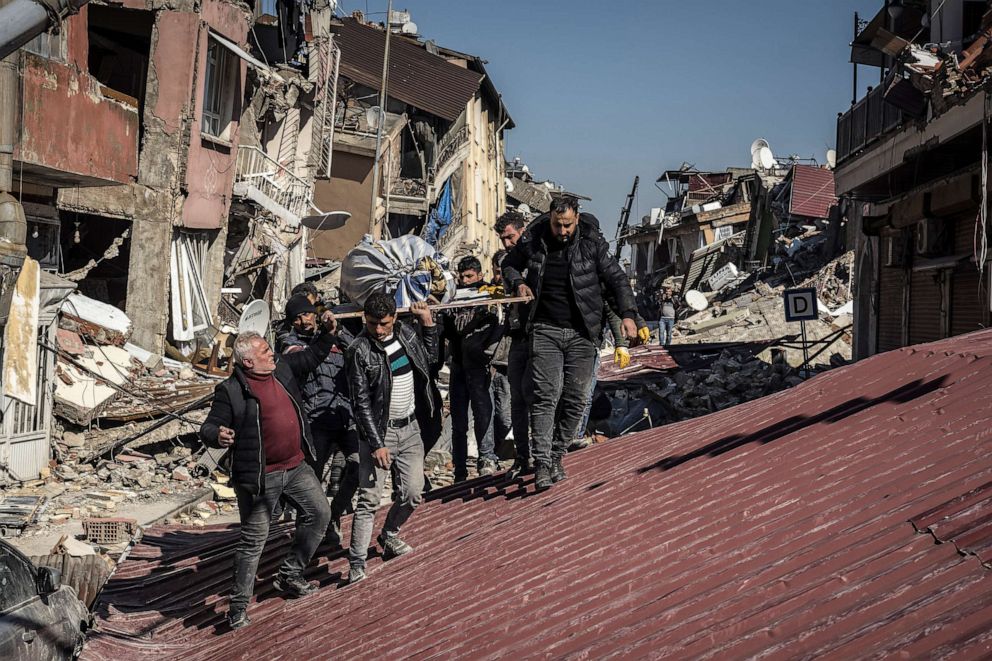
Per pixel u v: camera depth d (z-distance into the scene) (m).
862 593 3.15
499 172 61.09
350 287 8.22
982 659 2.40
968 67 14.92
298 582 6.73
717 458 5.84
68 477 13.34
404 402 6.51
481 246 51.00
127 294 20.25
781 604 3.27
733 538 4.29
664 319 34.81
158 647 6.64
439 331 8.61
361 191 35.62
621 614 3.89
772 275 46.03
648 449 7.25
